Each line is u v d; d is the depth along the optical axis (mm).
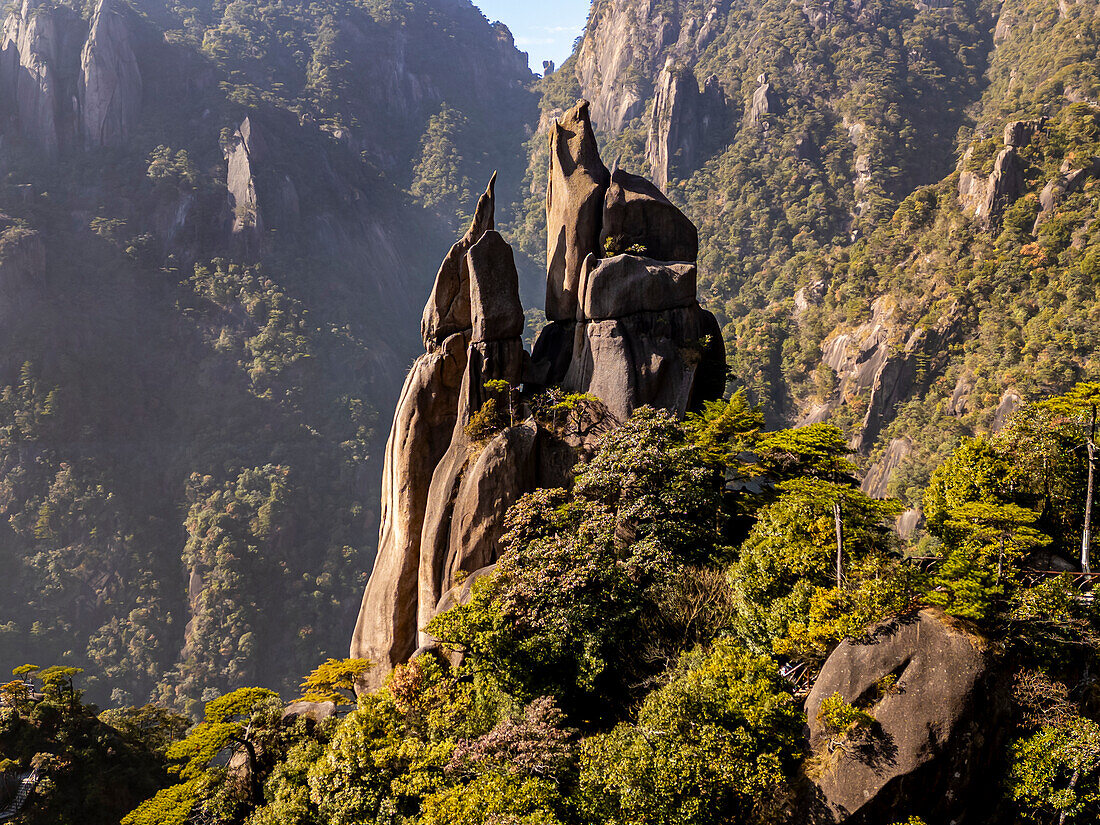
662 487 26266
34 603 113938
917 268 123500
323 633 117250
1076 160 110688
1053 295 100750
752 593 21266
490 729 21203
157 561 121500
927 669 16000
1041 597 17312
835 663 17094
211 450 139000
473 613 23203
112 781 40000
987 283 109875
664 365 31625
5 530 119812
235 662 107812
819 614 18531
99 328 148625
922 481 97562
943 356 111312
